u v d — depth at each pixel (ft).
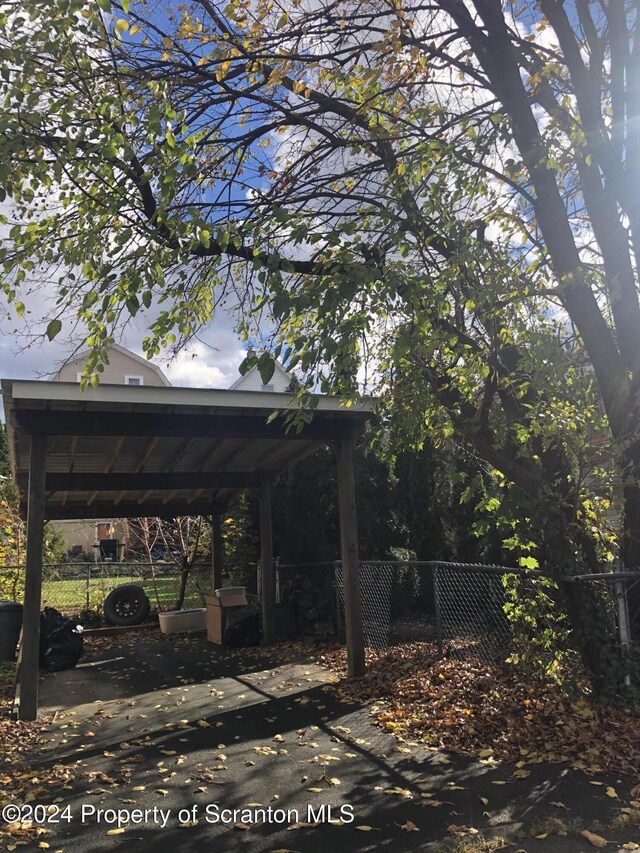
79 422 20.95
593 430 18.19
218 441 26.43
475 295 15.89
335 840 11.20
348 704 20.18
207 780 14.21
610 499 18.53
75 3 12.03
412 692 20.42
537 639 17.89
